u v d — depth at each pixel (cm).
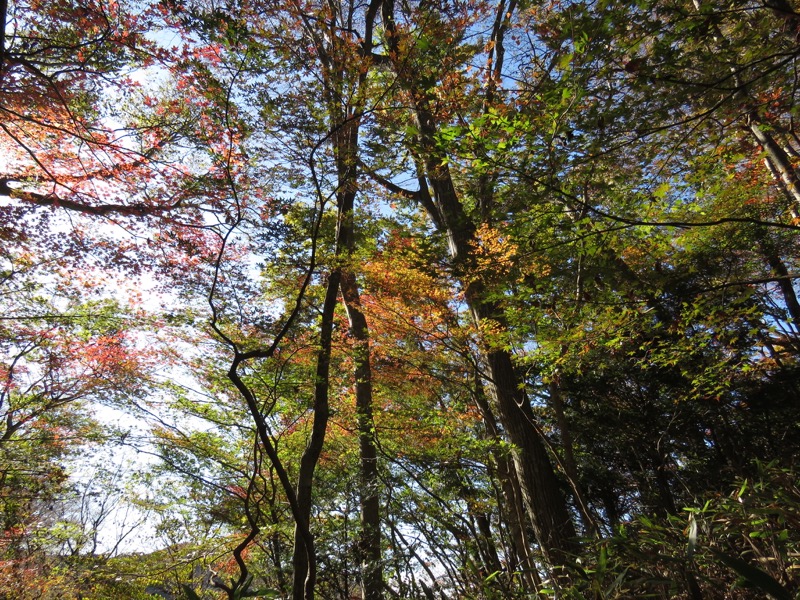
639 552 246
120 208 858
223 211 810
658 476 975
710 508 269
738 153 600
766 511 230
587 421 1095
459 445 909
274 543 941
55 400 1157
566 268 642
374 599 715
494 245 697
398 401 1089
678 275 653
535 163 468
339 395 1077
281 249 822
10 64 675
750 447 935
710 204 800
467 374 934
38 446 1153
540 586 301
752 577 181
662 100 446
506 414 863
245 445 1076
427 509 801
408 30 855
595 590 229
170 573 1121
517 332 719
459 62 776
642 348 716
